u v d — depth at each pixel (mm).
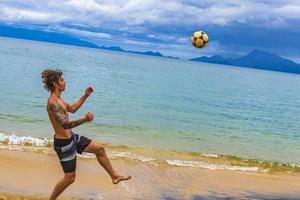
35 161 10383
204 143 17312
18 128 15273
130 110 25656
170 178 10469
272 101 49344
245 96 51969
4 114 17969
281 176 12227
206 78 90875
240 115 30828
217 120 26234
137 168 11023
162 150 14391
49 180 9094
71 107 6238
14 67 48688
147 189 9266
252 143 18953
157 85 51125
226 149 16562
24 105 21328
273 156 16219
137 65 122125
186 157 13562
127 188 9133
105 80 49750
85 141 6367
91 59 120125
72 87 36719
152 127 19969
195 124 23078
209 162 13094
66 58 99250
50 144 12789
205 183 10414
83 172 9883
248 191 10172
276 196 10039
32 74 41781
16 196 7668
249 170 12547
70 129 6301
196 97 41500
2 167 9523
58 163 10477
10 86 29250
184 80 70812
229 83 82188
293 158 16234
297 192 10602
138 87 44969
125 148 13930
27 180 8891
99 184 9148
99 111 23578
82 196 8234
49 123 16922
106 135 16406
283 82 136750
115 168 10688
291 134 23812
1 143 12164
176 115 26031
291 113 37312
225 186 10359
